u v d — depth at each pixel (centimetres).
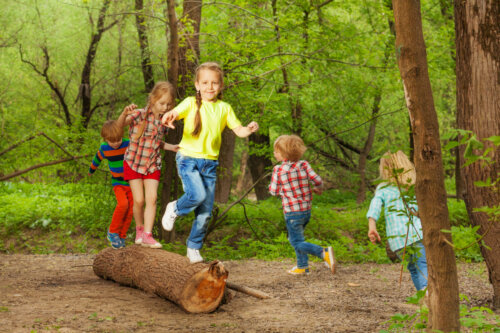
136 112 514
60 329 356
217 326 388
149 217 528
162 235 848
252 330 375
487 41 433
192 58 830
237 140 2377
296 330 375
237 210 1062
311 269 688
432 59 1128
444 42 1171
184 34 790
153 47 1045
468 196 445
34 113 1617
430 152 249
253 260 783
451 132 214
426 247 258
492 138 202
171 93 517
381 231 983
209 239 961
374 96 1275
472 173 440
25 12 1603
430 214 253
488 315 409
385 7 1209
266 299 495
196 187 425
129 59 1546
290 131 1326
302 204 623
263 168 1678
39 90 1711
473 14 440
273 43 966
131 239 963
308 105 1256
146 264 500
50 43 1605
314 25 1127
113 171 595
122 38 1527
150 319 404
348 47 1133
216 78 442
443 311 255
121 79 1553
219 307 457
